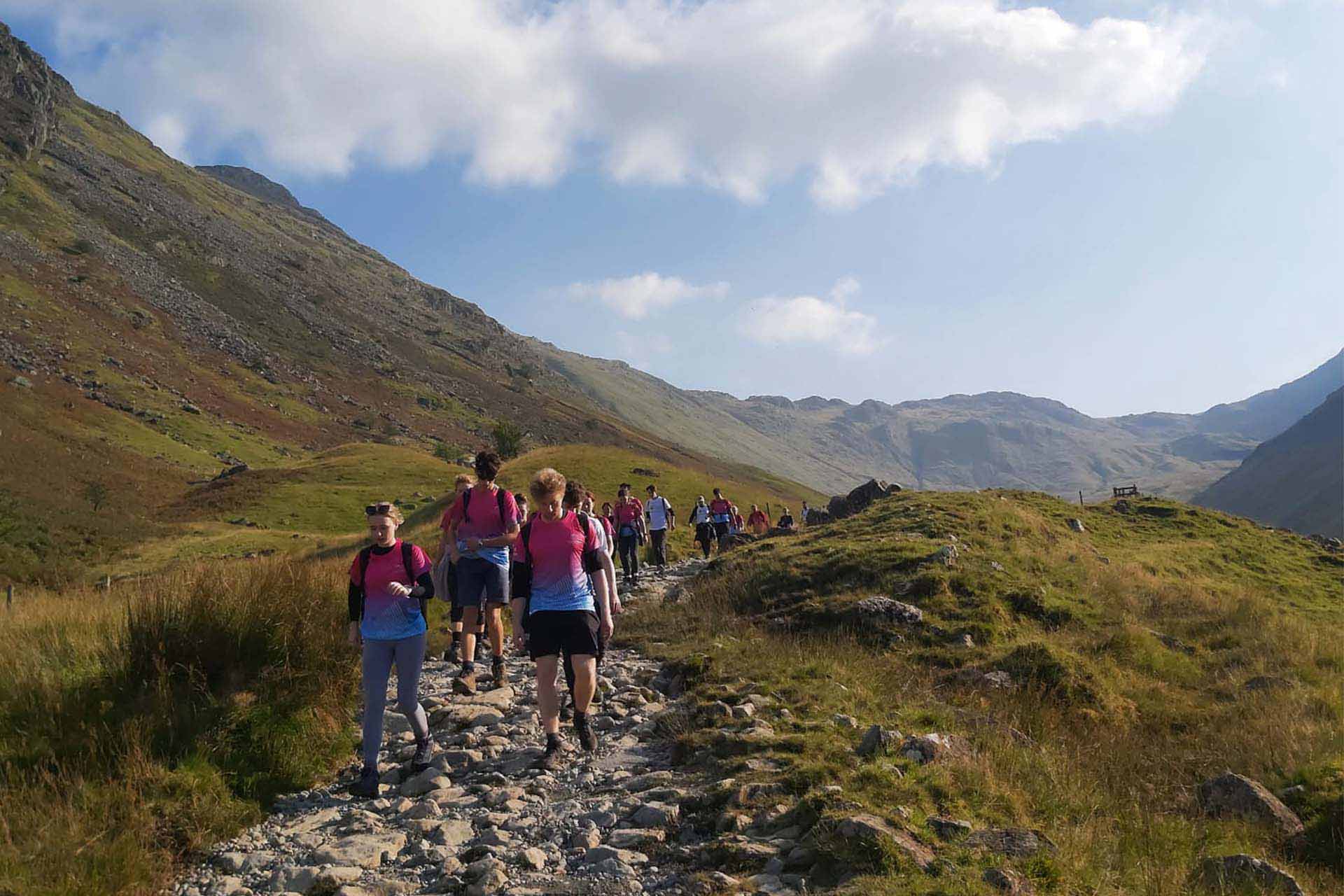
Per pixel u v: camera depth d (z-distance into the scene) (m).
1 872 4.42
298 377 143.75
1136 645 12.86
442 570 9.45
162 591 7.71
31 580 38.84
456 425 156.62
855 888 3.91
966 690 10.34
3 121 171.50
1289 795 7.55
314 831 5.54
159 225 179.50
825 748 6.00
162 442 88.44
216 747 6.22
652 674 9.63
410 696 6.48
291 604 7.99
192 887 4.75
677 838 4.84
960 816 5.04
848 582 15.55
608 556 6.90
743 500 50.47
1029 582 15.50
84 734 6.02
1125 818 6.05
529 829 5.18
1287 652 13.28
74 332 112.19
